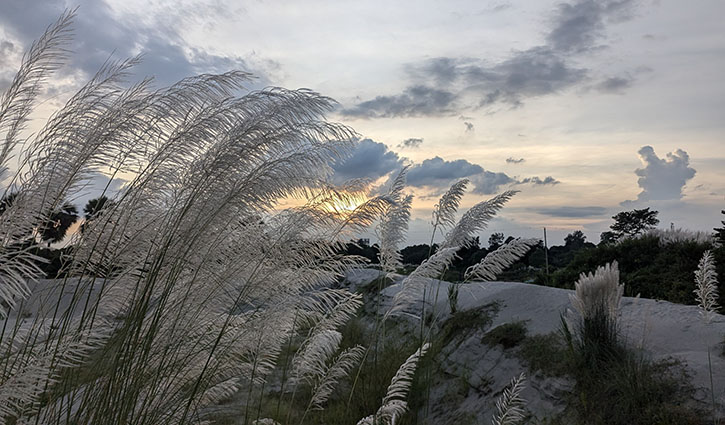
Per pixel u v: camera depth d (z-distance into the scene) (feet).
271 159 10.96
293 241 12.86
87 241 10.13
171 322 11.39
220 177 10.30
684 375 19.77
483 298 32.99
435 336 29.99
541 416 20.95
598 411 19.44
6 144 9.53
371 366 23.30
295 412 18.79
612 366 21.11
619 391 19.65
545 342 25.48
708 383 19.04
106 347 10.00
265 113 10.96
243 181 10.54
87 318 9.82
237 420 16.47
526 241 18.07
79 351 9.21
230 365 13.15
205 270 11.72
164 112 10.53
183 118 10.83
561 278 48.91
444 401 25.02
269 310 13.02
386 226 18.07
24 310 9.32
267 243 12.67
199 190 10.36
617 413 18.86
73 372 9.98
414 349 25.27
